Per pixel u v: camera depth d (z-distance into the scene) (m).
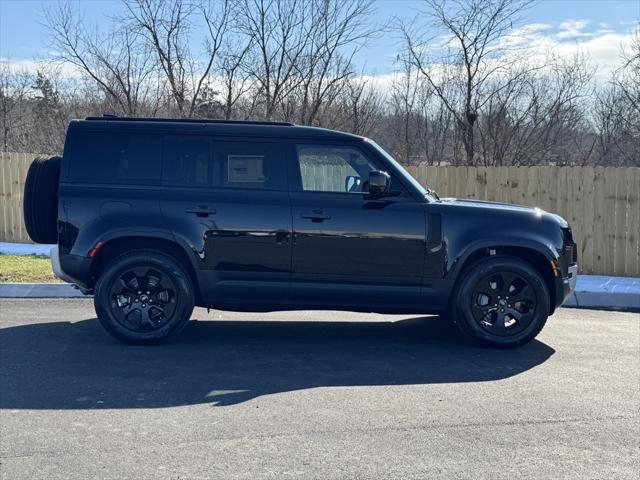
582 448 4.23
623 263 10.80
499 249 6.68
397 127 19.00
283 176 6.57
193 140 6.59
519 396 5.22
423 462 3.99
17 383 5.38
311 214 6.46
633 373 5.87
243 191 6.52
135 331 6.52
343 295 6.55
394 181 6.59
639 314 8.58
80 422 4.57
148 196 6.46
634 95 17.05
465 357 6.36
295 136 6.62
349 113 17.78
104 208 6.43
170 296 6.54
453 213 6.54
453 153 17.55
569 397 5.20
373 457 4.05
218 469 3.87
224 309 6.74
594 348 6.72
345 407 4.93
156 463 3.94
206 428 4.48
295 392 5.26
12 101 23.80
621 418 4.76
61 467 3.88
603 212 10.84
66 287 9.06
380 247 6.48
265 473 3.82
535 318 6.59
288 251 6.48
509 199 11.33
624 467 3.96
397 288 6.54
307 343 6.83
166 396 5.12
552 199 11.08
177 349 6.48
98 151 6.56
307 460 4.00
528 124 16.92
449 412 4.84
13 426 4.48
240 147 6.60
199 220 6.45
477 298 6.59
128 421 4.59
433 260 6.50
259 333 7.23
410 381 5.58
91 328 7.23
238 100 16.64
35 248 12.66
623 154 17.72
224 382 5.48
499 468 3.92
